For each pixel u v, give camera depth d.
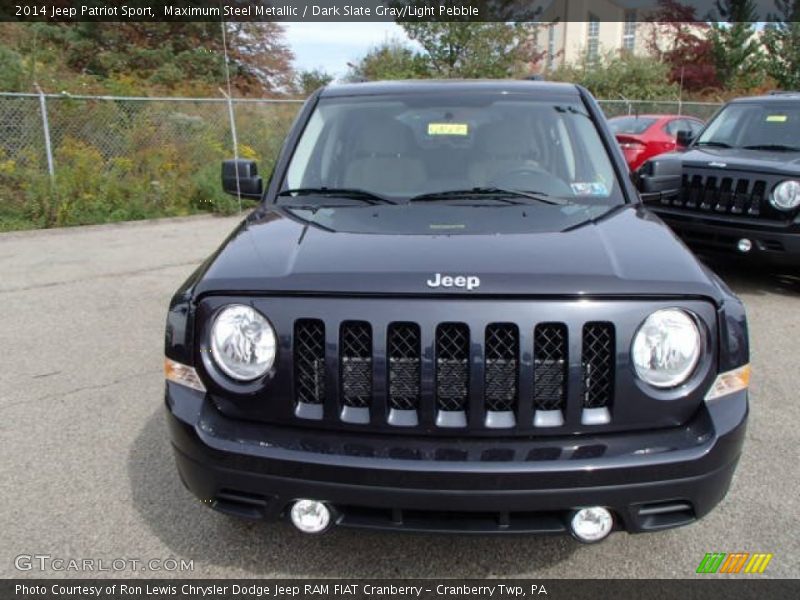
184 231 10.24
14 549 2.84
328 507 2.30
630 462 2.19
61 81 14.20
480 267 2.34
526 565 2.77
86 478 3.39
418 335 2.25
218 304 2.36
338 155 3.59
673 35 28.47
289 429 2.33
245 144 14.20
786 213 6.00
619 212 3.09
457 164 3.47
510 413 2.27
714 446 2.25
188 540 2.91
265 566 2.76
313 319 2.28
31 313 6.12
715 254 6.61
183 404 2.41
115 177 11.51
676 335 2.26
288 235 2.78
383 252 2.50
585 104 3.83
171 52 21.84
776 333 5.52
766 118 7.44
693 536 2.93
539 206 3.13
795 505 3.14
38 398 4.33
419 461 2.20
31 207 10.26
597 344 2.27
